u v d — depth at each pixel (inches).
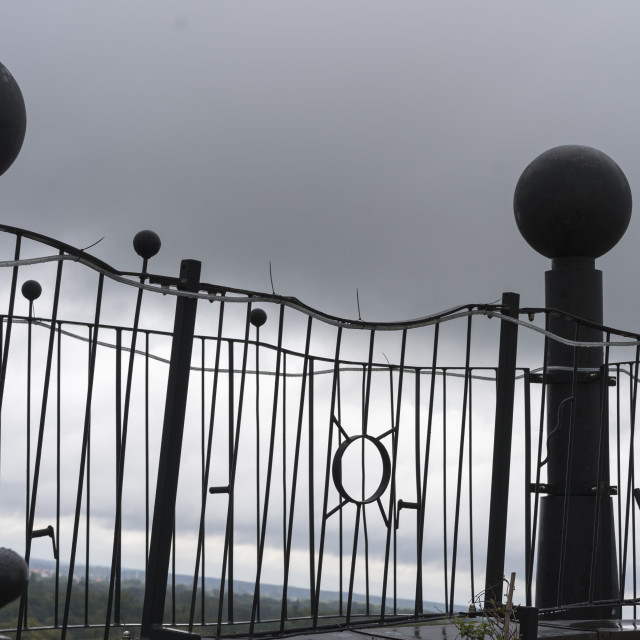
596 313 242.8
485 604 175.0
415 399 222.8
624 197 244.2
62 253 135.9
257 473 233.0
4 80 171.0
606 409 212.1
